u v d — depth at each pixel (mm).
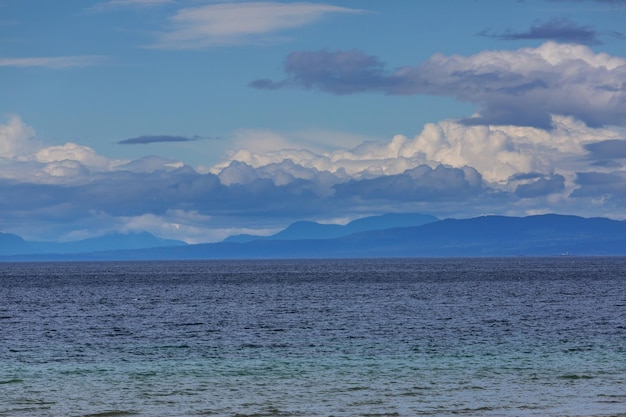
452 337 88125
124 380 62031
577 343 82312
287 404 52844
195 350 78812
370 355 74500
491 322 104000
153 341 86375
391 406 51938
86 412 50781
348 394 56125
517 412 49406
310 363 69938
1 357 74562
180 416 49469
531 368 66438
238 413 50156
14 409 51750
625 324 100688
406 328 97438
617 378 61562
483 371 65188
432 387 58438
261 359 72438
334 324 102812
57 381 61719
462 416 48500
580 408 50500
